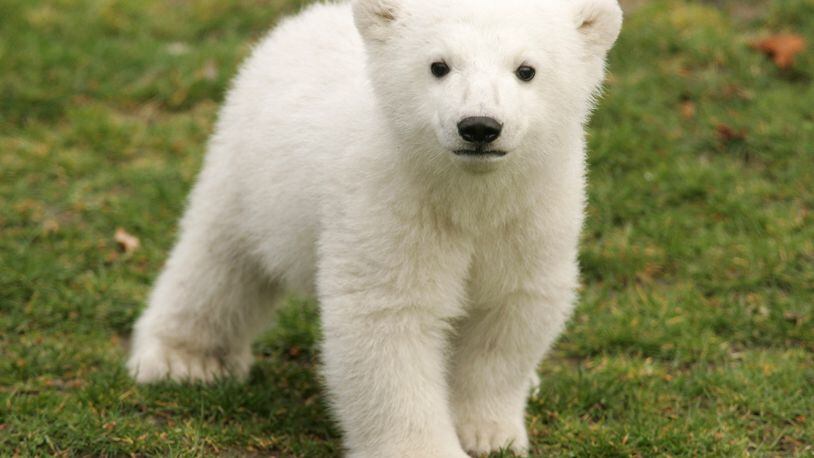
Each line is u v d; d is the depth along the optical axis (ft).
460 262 27.45
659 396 32.96
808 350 36.01
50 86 51.31
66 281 39.40
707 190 43.91
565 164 27.35
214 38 57.11
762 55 52.24
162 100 51.65
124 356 35.37
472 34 25.26
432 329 27.76
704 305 38.06
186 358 34.12
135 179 45.75
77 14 57.11
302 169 29.37
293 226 30.12
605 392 33.01
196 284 33.60
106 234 42.65
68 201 44.14
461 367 29.76
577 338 36.83
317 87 30.32
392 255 26.78
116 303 38.42
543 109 25.85
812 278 38.93
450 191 26.48
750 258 40.04
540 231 27.53
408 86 25.80
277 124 30.71
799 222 41.91
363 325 27.12
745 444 30.40
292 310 38.29
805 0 55.21
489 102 24.40
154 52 53.93
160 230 42.73
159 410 31.48
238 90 33.04
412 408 27.25
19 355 34.42
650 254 41.01
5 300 37.83
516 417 30.09
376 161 26.86
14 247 41.01
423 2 26.09
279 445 30.14
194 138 49.06
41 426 29.86
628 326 36.78
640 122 47.96
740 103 49.47
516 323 28.68
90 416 30.27
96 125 48.62
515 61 25.22
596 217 43.01
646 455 29.96
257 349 37.01
